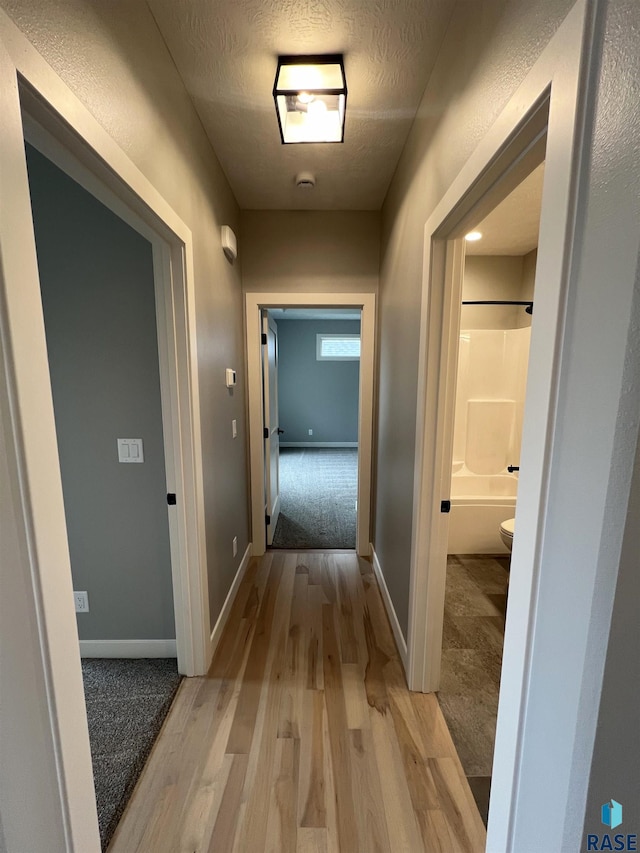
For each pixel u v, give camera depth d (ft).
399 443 6.56
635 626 1.79
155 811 4.00
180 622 5.75
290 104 5.19
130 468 5.86
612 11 1.73
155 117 4.07
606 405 1.82
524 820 2.60
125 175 3.39
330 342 24.82
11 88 2.07
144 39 3.80
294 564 9.55
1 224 2.03
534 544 2.40
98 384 5.68
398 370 6.68
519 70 2.61
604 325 1.84
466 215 4.00
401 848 3.68
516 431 10.72
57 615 2.46
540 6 2.33
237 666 6.10
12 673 2.16
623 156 1.69
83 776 2.73
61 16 2.52
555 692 2.24
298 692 5.56
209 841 3.74
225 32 4.18
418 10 3.92
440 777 4.34
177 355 5.10
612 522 1.79
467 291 10.96
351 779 4.32
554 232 2.19
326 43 4.33
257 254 8.91
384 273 8.23
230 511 7.70
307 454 23.29
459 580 8.86
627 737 1.90
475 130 3.38
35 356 2.26
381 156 6.57
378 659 6.26
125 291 5.49
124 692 5.56
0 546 2.07
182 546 5.54
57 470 2.44
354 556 9.98
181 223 4.76
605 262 1.82
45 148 2.87
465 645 6.63
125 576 6.12
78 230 5.38
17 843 2.22
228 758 4.57
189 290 5.12
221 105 5.32
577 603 2.04
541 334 2.33
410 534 5.67
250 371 9.31
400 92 5.06
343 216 8.84
